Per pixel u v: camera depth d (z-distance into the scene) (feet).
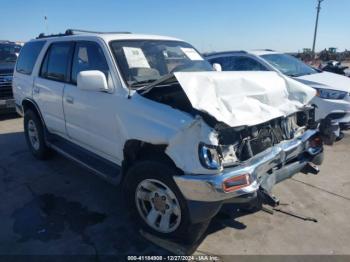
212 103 8.06
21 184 13.65
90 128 11.66
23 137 20.94
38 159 16.51
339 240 9.84
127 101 9.67
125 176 9.95
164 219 9.39
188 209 8.48
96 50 11.39
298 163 10.55
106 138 10.93
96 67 11.34
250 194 8.23
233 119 7.95
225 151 8.31
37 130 15.80
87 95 11.39
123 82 10.15
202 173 7.99
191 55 13.25
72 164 15.90
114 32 13.39
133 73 10.53
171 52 12.50
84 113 11.72
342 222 10.82
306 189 13.21
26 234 10.02
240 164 8.39
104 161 11.78
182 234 9.03
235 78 9.17
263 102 9.64
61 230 10.25
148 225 9.77
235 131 8.60
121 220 10.82
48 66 14.46
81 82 9.86
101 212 11.35
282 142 10.00
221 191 7.87
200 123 7.86
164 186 8.92
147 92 9.52
